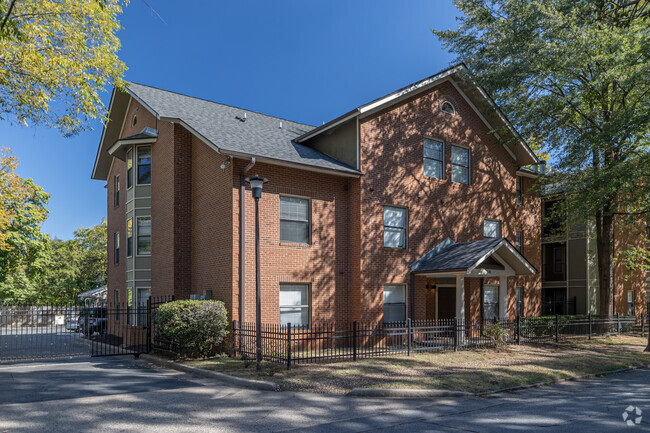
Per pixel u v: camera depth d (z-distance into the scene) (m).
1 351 18.03
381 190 17.80
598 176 19.41
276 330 15.30
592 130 20.20
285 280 15.84
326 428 7.58
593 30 18.30
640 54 18.38
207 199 16.58
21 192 26.98
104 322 26.31
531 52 19.45
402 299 18.30
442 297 21.09
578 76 21.17
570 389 11.23
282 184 16.12
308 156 17.16
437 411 8.77
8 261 33.47
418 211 18.84
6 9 11.38
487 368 12.86
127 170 20.47
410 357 14.27
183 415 8.29
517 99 22.03
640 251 27.88
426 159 19.70
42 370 13.23
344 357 14.20
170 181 17.58
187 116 17.66
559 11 19.16
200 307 14.05
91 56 14.02
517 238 23.78
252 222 15.48
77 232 49.81
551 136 22.08
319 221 16.86
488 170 21.78
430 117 19.73
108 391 10.27
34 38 12.62
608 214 23.08
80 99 13.91
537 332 20.14
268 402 9.27
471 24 22.39
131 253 19.98
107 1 13.43
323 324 16.48
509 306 21.61
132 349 17.52
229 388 10.58
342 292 17.16
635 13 21.17
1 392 10.18
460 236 20.27
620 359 15.70
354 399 9.68
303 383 10.77
